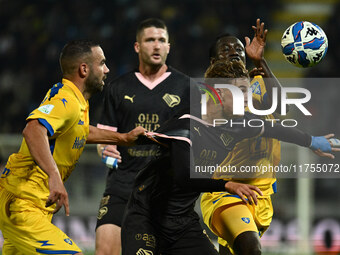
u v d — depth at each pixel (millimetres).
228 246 18422
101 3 58656
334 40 55594
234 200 17391
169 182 14656
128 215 14938
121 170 20094
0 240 31203
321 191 38812
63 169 15234
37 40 57125
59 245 14336
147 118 20547
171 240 14805
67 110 14383
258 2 60000
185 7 58469
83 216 36344
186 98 20750
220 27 57375
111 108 20781
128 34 55906
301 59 17719
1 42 57594
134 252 14367
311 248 34469
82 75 15352
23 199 14680
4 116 52906
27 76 54812
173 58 54438
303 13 62188
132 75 21016
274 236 35469
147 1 58156
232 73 15320
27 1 60125
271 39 61062
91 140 16062
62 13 58500
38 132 13883
